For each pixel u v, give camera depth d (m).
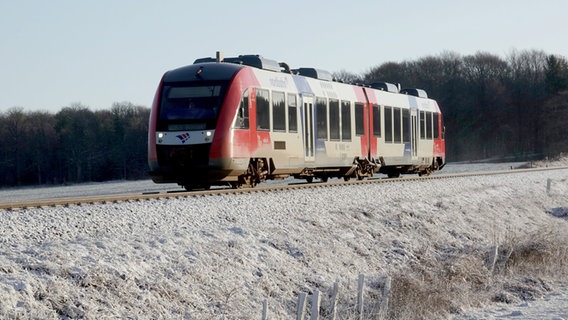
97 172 103.06
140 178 103.75
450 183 31.38
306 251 16.08
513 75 129.12
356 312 13.67
